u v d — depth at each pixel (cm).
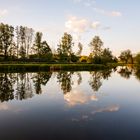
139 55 9025
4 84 3225
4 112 1587
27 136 1102
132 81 4003
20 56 9175
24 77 4309
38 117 1451
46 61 9244
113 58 14338
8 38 8475
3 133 1145
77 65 7744
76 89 2852
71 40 10225
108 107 1766
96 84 3459
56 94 2420
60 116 1470
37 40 9662
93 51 10231
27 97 2214
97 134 1122
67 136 1101
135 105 1848
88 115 1496
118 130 1185
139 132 1149
